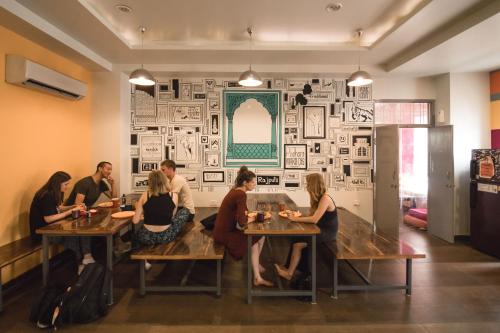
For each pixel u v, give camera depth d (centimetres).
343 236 341
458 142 502
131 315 269
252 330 248
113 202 393
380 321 260
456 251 450
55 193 331
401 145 723
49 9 313
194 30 393
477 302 293
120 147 497
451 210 491
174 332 245
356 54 447
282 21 368
